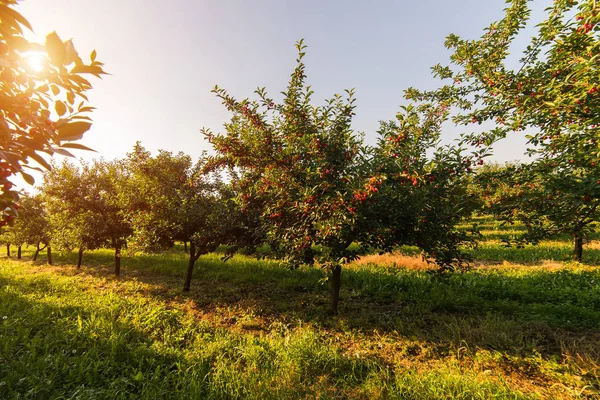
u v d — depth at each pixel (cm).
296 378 375
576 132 404
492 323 533
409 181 504
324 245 534
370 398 338
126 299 709
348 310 656
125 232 1044
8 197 138
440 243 529
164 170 905
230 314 649
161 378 379
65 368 374
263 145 563
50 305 623
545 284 768
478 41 593
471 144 505
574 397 339
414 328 547
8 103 124
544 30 453
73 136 131
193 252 856
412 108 486
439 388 343
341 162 555
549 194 422
